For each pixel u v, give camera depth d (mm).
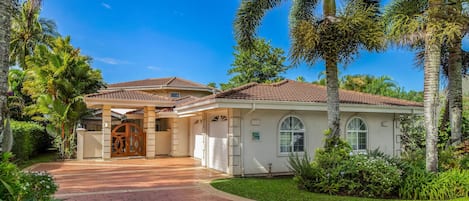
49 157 24109
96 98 21359
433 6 11742
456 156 13141
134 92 24078
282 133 16578
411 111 18625
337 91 12734
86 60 27438
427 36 11625
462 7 11961
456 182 10594
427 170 11438
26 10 9914
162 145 25250
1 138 6023
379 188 10555
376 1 13367
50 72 22812
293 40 12625
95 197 10523
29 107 24109
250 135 15859
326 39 11758
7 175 5484
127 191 11523
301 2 14805
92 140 22922
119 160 21953
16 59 35562
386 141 18953
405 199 10336
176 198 10391
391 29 12586
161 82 35375
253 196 10555
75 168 17844
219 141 17031
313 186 11258
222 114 16781
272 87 18578
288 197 10359
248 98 15164
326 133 12617
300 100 16141
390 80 34875
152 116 23672
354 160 11406
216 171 16734
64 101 22828
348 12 12070
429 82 11633
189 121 25156
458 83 14422
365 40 11656
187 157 24188
